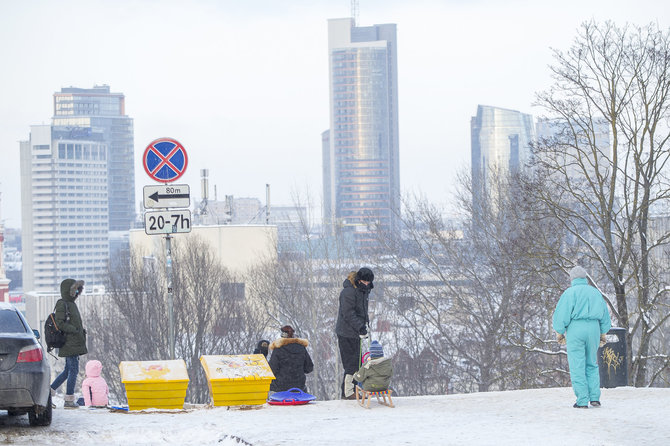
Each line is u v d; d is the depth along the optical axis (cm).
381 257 8569
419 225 8144
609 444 1556
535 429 1778
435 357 8050
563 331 2205
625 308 5206
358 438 1709
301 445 1628
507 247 6225
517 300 6244
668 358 5203
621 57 5344
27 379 1875
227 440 1769
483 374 7050
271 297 9338
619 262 5256
